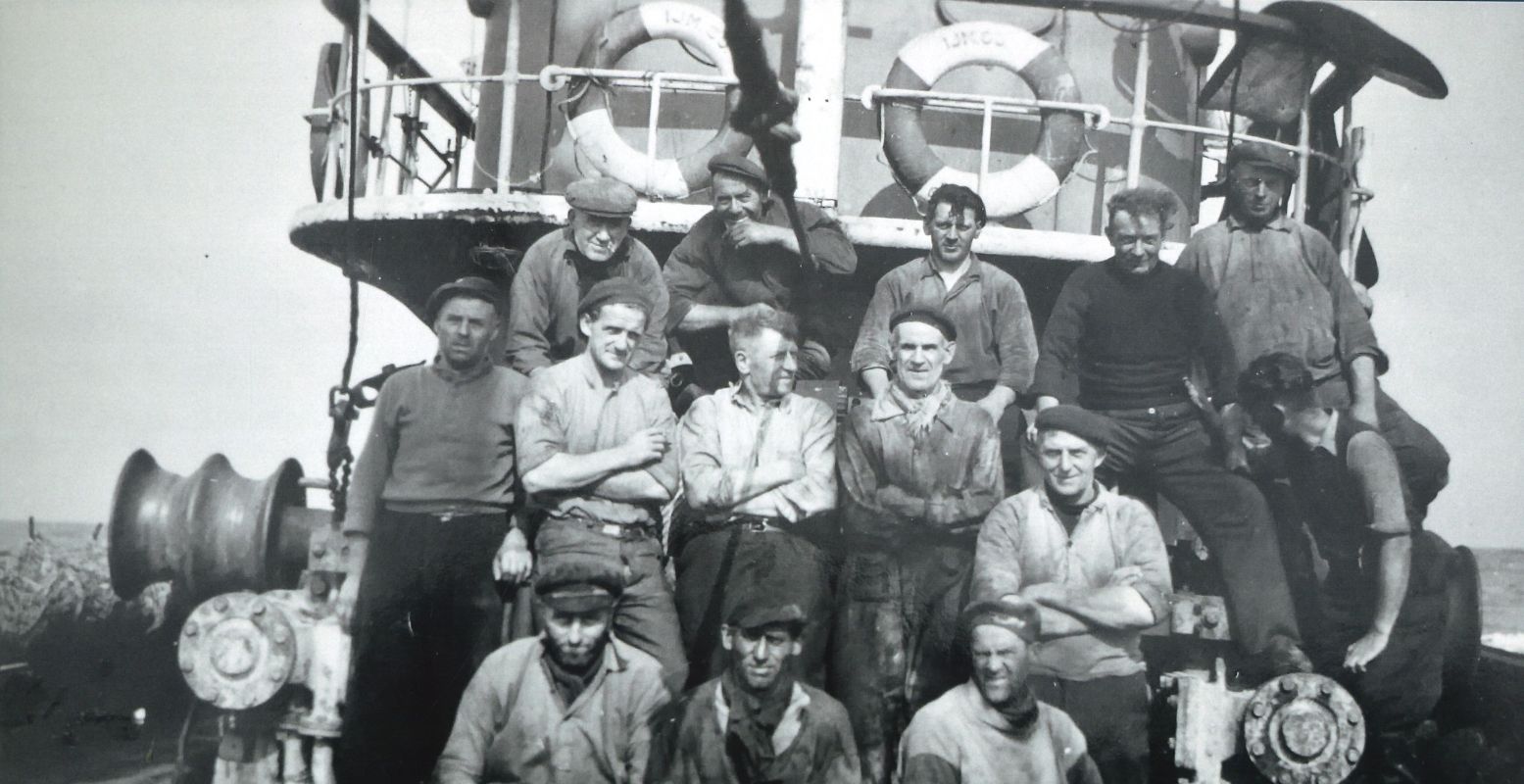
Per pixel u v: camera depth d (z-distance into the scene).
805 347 7.07
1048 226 8.55
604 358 6.50
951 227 6.92
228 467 7.40
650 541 6.40
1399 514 6.75
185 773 6.95
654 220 7.36
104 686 8.11
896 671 6.48
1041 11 8.57
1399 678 6.87
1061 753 6.30
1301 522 6.98
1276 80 8.25
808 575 6.41
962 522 6.55
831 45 7.67
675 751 6.11
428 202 7.47
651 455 6.41
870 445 6.57
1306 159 8.09
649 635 6.27
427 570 6.56
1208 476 6.90
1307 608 6.91
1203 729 6.53
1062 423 6.56
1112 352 7.03
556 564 6.11
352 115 7.63
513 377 6.68
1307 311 7.45
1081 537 6.55
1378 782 7.14
